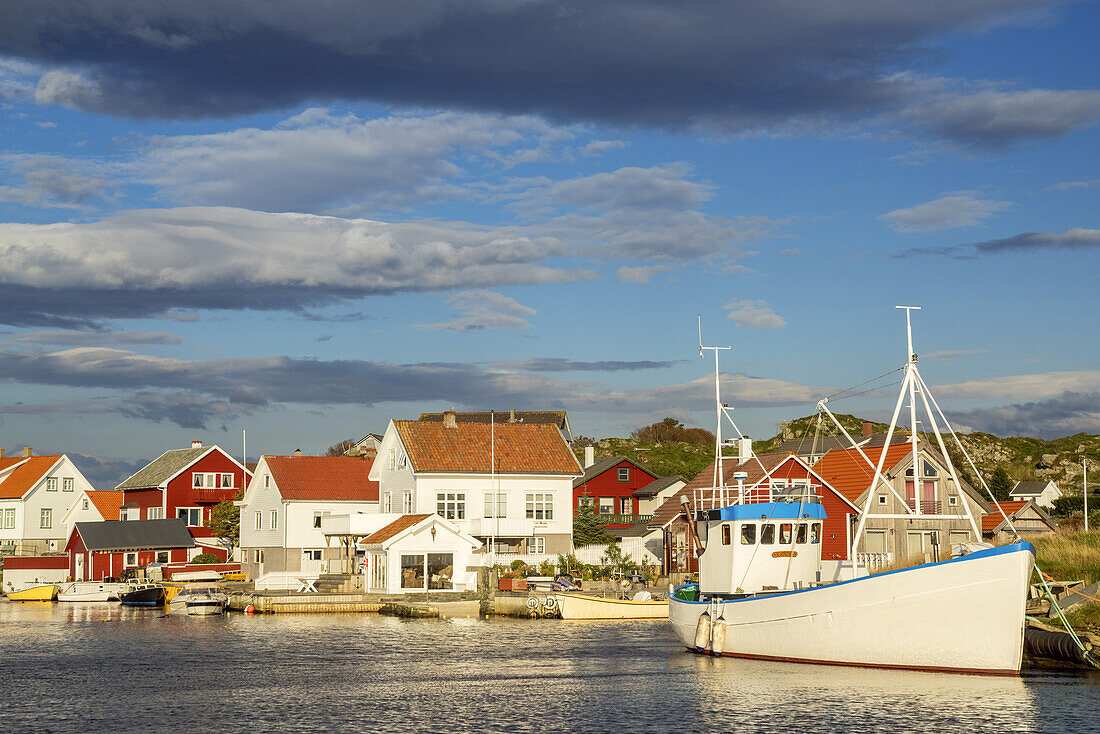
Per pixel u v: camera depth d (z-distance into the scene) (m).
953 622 36.94
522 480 87.19
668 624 62.53
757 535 46.12
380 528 82.12
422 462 84.81
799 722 32.22
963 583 36.69
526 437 90.38
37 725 34.03
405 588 76.50
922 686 36.16
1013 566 35.78
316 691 39.56
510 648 50.75
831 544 80.88
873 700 34.53
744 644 44.03
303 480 92.44
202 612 73.44
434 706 36.41
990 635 36.38
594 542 90.62
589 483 106.69
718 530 47.28
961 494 40.97
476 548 77.75
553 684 40.22
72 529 101.69
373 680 41.81
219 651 51.09
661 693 37.75
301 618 69.44
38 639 57.28
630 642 52.56
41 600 89.31
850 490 83.75
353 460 96.88
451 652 49.56
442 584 77.69
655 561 87.62
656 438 169.00
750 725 32.19
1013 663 36.16
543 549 87.00
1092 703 33.31
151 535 99.88
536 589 72.62
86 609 80.38
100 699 38.34
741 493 48.88
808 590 40.69
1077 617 42.62
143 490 112.06
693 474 140.25
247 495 97.69
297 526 90.31
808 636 40.78
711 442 169.62
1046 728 30.50
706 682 39.38
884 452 41.59
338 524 84.19
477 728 32.94
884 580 38.28
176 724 34.03
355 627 62.41
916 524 83.50
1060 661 39.19
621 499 108.19
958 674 37.12
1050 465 135.12
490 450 88.00
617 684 39.81
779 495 48.91
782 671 40.50
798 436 142.00
